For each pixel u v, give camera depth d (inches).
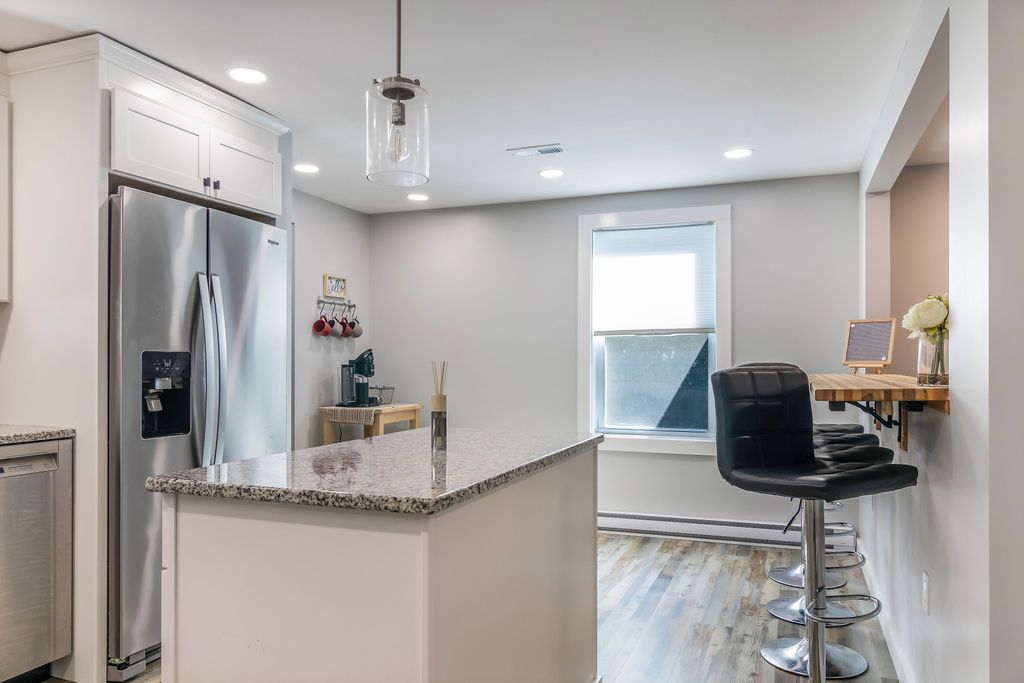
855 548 169.9
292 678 60.6
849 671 108.3
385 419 196.9
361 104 133.2
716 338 190.4
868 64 114.6
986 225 62.2
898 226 166.7
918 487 94.7
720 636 123.9
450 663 59.7
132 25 102.5
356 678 58.3
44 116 110.1
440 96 128.6
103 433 106.3
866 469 89.3
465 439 96.1
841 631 126.1
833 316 181.0
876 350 138.8
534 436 99.9
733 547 180.7
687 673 109.9
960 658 71.1
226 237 124.4
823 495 84.6
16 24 102.0
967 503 68.4
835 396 83.4
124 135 108.2
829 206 181.9
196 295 117.9
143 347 108.8
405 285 223.0
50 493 104.1
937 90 101.9
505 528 71.4
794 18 99.6
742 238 188.7
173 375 114.4
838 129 146.3
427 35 105.0
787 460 97.8
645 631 126.3
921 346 87.4
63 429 106.3
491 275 213.5
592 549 100.0
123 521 105.8
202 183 122.6
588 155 164.2
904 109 110.0
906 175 166.7
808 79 121.0
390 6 96.1
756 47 108.9
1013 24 61.6
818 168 175.8
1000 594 60.3
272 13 98.3
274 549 61.4
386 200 207.9
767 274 186.4
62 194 108.7
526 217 210.1
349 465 72.7
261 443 131.9
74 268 107.7
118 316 105.7
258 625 61.9
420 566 56.2
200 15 99.3
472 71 117.8
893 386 88.7
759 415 97.6
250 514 62.3
